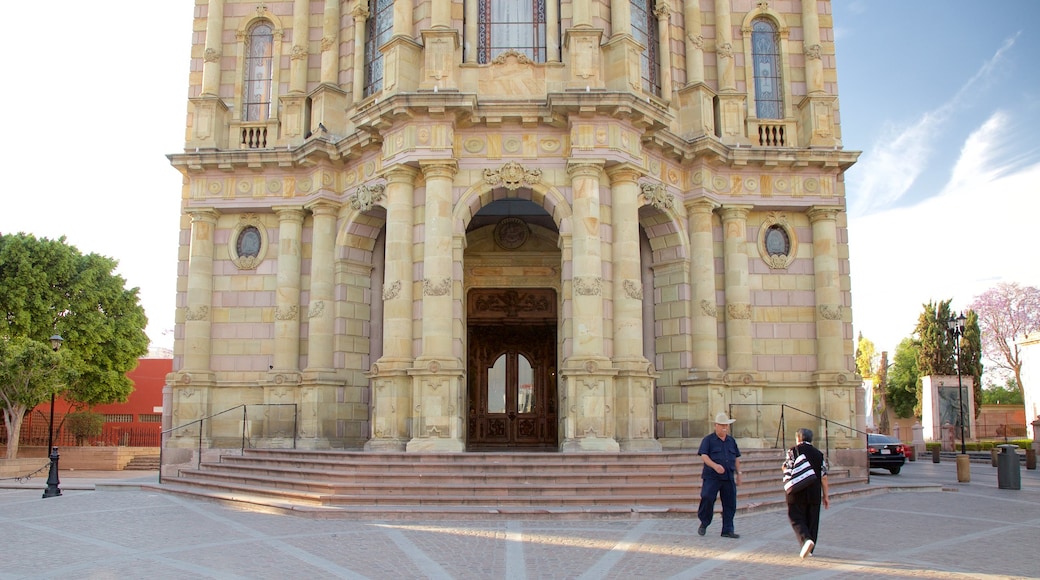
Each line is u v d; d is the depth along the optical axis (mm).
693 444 24281
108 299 46062
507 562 11562
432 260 22219
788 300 26547
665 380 25344
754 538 13703
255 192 26625
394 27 23906
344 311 25406
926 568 11219
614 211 22922
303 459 20594
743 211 26391
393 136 23219
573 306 22062
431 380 21484
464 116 22766
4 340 37094
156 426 48250
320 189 25578
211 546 12969
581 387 21328
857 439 25438
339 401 24984
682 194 25766
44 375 35781
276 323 25891
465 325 29250
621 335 22250
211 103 26828
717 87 27078
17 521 16172
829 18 28234
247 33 28359
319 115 26031
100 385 44656
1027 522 16078
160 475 23406
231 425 25906
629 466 18766
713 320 25203
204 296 26406
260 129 27328
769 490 18906
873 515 17125
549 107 22656
